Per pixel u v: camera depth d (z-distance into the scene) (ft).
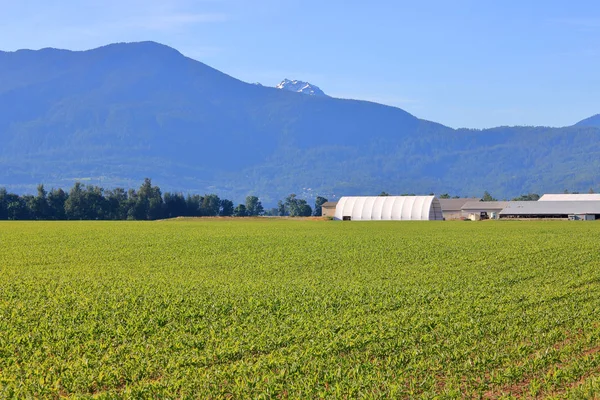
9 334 72.38
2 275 128.67
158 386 54.13
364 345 67.05
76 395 53.21
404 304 91.25
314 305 89.92
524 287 108.47
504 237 228.63
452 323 76.74
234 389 53.31
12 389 53.36
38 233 262.06
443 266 140.77
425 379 55.57
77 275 129.29
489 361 60.64
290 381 55.42
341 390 53.06
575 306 88.84
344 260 153.89
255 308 88.12
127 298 96.73
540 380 56.29
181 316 82.23
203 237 234.17
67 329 74.43
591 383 54.60
